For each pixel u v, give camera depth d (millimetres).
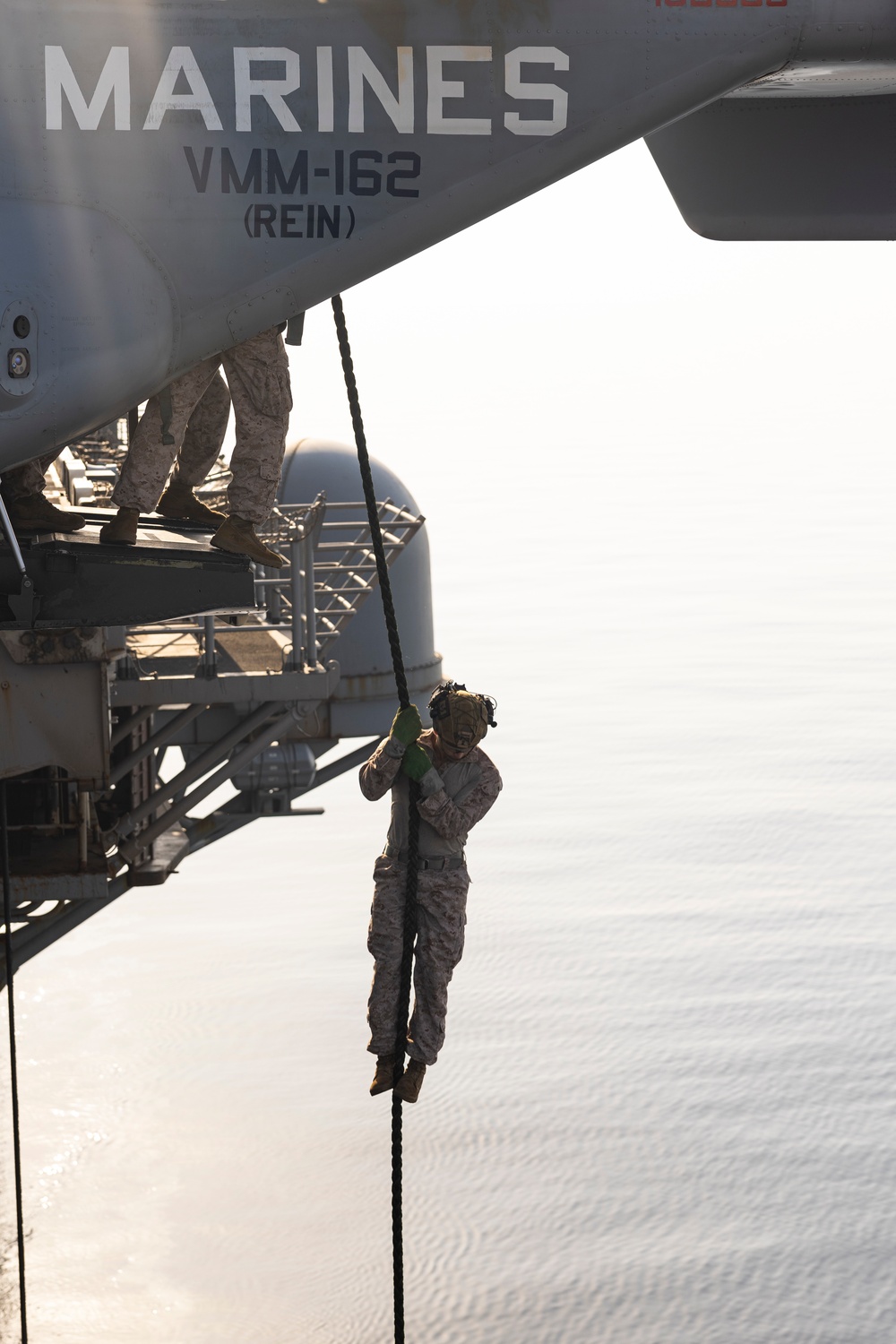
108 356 7422
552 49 7668
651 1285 34844
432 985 6867
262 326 7699
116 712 14695
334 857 76062
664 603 162750
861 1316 34156
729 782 89875
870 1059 48719
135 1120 41688
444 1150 41156
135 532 8219
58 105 7320
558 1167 41125
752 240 11133
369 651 23234
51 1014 50875
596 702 114812
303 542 13680
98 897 11812
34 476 8336
